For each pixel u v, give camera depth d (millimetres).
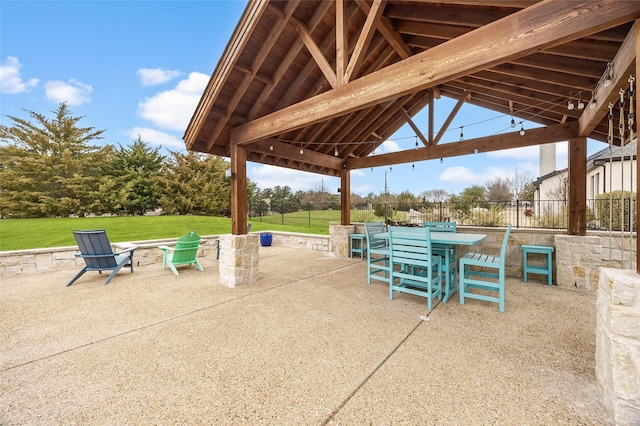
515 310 3406
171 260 5488
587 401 1789
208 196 18750
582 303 3650
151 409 1750
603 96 2871
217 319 3191
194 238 5730
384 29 3580
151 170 18969
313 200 21297
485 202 7395
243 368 2203
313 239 8453
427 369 2166
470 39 2307
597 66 2930
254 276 4785
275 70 4148
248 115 4574
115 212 17047
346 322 3080
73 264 6113
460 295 3639
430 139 5746
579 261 4301
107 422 1644
